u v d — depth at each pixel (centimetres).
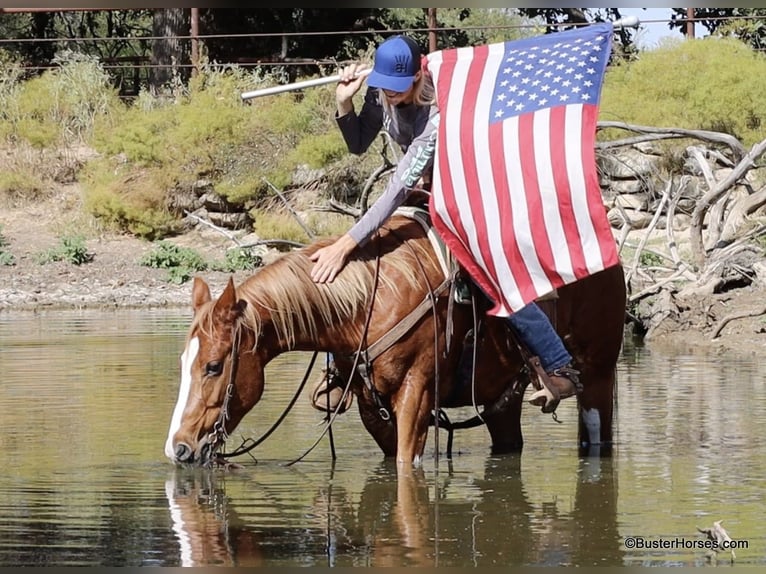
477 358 1091
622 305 1177
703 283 2227
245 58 4241
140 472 1089
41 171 3744
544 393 1080
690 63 3250
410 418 1059
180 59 4134
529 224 1023
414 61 1037
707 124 3133
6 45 4669
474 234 1034
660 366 1747
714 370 1700
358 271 1041
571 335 1156
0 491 1018
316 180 3362
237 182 3362
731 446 1188
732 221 2519
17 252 3300
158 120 3566
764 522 908
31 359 1811
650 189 2767
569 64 1046
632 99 3156
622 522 910
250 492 1014
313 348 1045
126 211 3403
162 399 1452
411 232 1068
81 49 4853
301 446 1215
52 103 3841
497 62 1058
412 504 970
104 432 1261
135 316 2539
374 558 820
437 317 1052
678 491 1009
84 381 1592
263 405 1435
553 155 1022
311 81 1093
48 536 880
